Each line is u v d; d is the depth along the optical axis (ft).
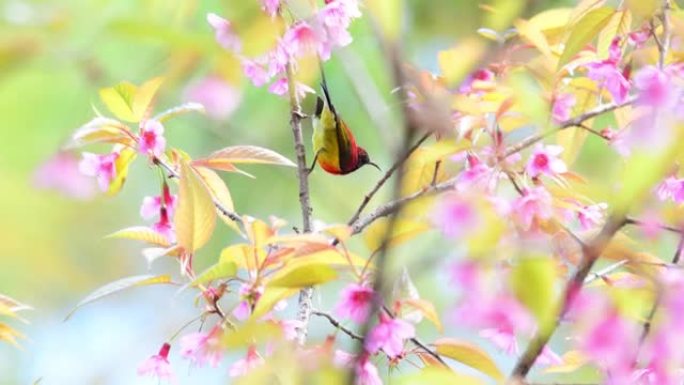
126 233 16.76
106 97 16.76
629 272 16.48
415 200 16.29
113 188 16.93
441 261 16.07
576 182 16.70
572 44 16.75
